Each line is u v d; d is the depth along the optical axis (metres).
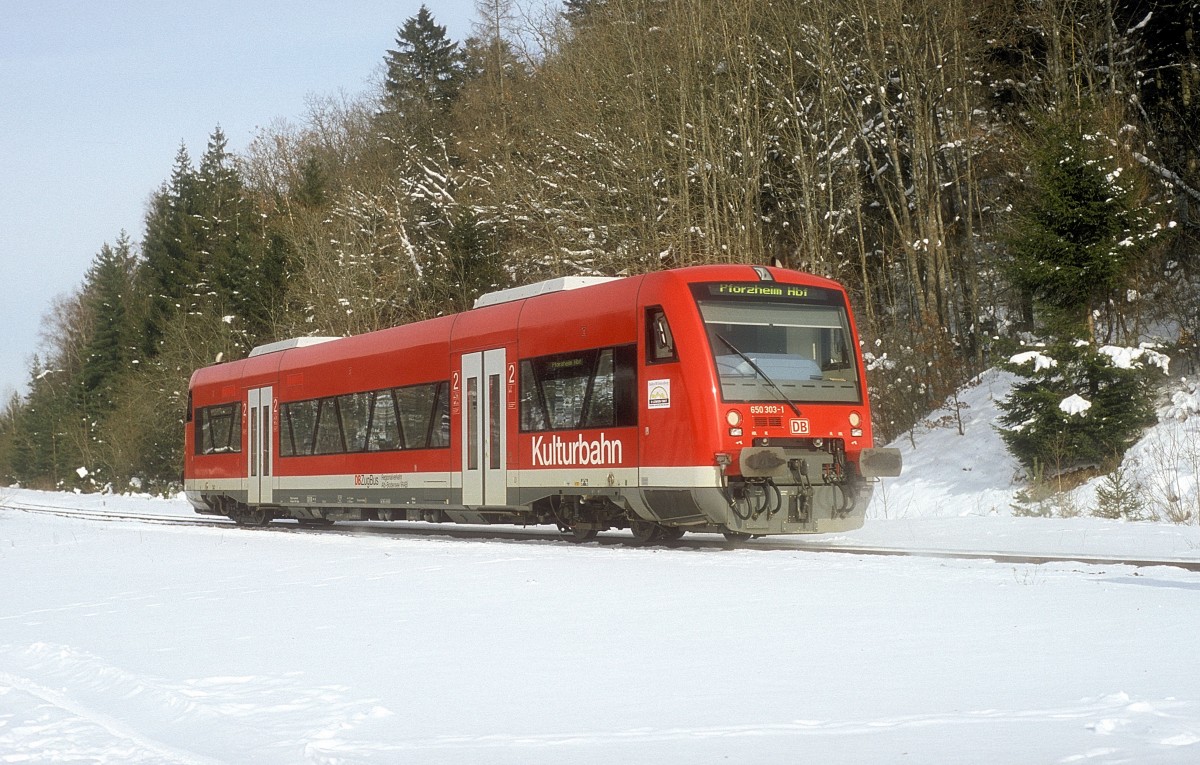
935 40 35.06
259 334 54.56
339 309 47.22
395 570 14.78
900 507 25.91
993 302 33.88
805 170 35.50
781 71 37.06
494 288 44.72
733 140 36.94
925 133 35.47
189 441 31.69
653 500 17.06
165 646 9.89
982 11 35.03
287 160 70.31
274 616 11.23
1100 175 24.70
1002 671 7.28
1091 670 7.21
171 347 55.09
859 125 36.16
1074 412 23.22
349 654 8.92
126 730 7.15
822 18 36.31
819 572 12.54
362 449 23.88
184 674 8.55
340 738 6.38
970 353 34.22
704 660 8.01
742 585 11.72
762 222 38.94
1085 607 9.66
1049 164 25.22
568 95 40.75
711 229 36.34
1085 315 24.89
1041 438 23.80
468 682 7.67
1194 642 8.05
